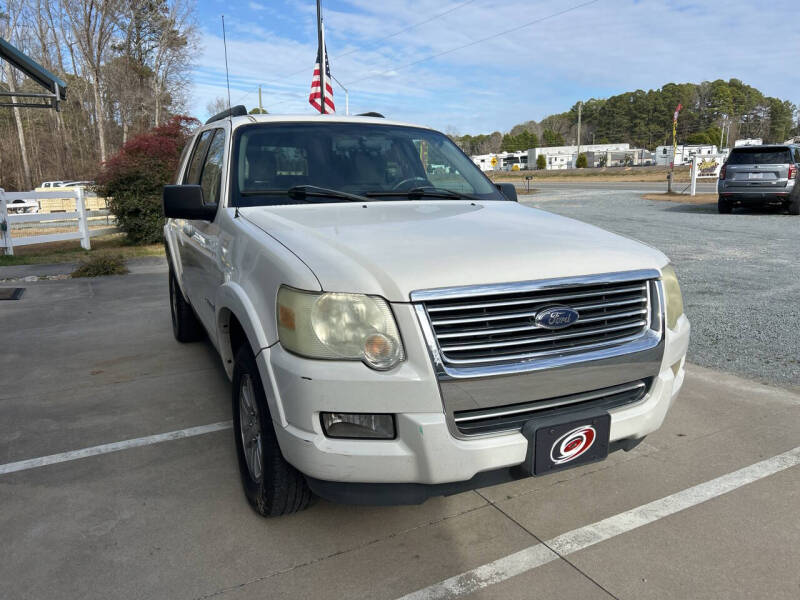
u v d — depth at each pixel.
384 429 2.21
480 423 2.27
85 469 3.30
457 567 2.46
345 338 2.18
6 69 46.53
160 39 44.41
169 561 2.50
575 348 2.35
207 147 4.30
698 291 7.21
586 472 3.22
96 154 46.88
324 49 12.47
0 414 4.07
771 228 12.88
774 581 2.35
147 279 9.50
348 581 2.37
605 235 2.80
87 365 5.11
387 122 4.17
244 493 3.01
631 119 154.50
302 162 3.63
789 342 5.26
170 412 4.09
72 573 2.43
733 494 2.97
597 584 2.35
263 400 2.54
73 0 36.62
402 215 3.09
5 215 11.79
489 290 2.20
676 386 2.71
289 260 2.39
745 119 151.75
